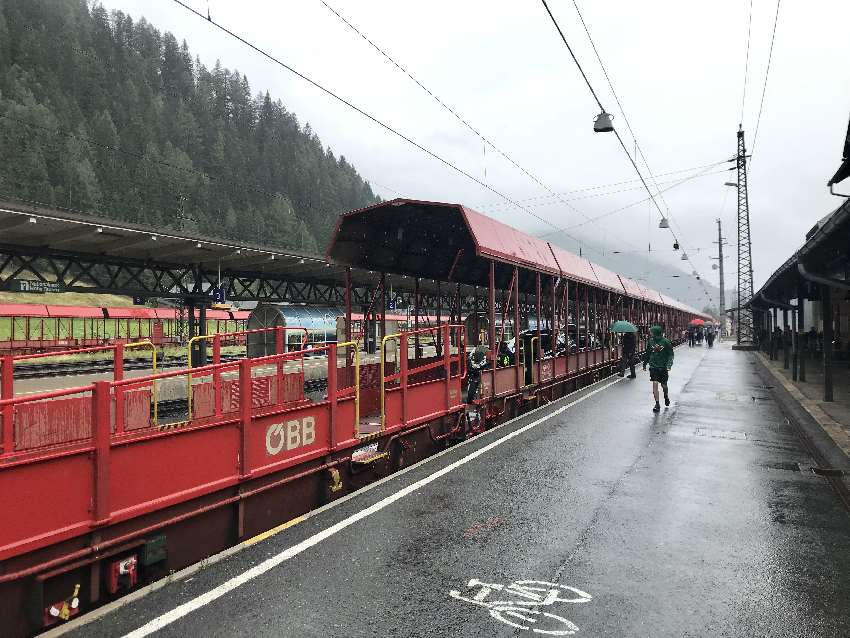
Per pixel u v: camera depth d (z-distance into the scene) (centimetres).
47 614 340
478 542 479
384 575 416
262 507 511
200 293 2358
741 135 4109
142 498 399
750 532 508
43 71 13712
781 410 1216
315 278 2906
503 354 1212
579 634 340
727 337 7275
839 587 402
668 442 880
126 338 3994
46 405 565
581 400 1356
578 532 505
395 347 1877
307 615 357
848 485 655
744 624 353
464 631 342
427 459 760
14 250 1728
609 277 2169
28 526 330
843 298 2653
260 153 16962
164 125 15250
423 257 1222
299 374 912
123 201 11162
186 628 339
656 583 408
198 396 762
